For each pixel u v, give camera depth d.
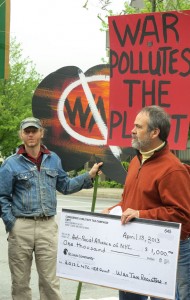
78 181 5.36
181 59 4.96
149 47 5.07
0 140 31.27
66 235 4.21
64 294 6.73
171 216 3.95
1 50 6.61
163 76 5.02
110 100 5.21
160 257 3.83
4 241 10.34
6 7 6.57
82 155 5.59
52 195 5.23
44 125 5.74
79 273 4.16
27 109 31.14
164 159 4.07
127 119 5.13
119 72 5.19
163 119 4.06
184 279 4.38
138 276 3.91
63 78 5.66
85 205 19.59
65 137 5.67
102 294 6.77
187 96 4.93
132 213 3.93
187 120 4.92
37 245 5.16
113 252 4.02
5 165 5.16
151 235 3.86
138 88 5.11
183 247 4.31
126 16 5.13
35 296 6.61
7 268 8.03
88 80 5.57
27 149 5.18
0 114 30.44
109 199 23.03
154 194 4.04
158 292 3.84
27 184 5.12
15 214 5.15
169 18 4.98
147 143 4.07
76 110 5.62
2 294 6.62
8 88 30.70
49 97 5.72
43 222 5.17
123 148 5.43
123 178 5.43
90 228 4.12
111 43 5.21
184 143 4.91
